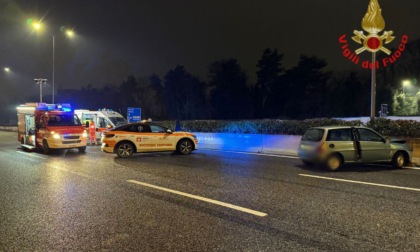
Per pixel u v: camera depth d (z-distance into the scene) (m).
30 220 6.24
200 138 21.22
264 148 17.53
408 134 15.45
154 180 9.79
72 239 5.31
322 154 11.12
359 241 5.10
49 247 5.02
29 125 20.22
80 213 6.62
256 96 56.88
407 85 46.84
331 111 49.97
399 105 44.47
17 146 23.05
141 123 15.84
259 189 8.51
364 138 11.57
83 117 25.45
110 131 15.41
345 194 7.93
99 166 12.74
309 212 6.54
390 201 7.28
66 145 17.67
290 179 9.79
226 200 7.46
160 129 16.06
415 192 8.09
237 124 21.11
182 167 12.22
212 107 59.94
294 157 15.08
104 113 25.91
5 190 8.70
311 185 8.95
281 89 54.22
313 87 53.59
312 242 5.07
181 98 64.62
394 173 10.73
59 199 7.71
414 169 11.52
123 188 8.75
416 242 5.05
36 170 12.00
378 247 4.88
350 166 12.20
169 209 6.82
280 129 19.00
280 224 5.87
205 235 5.39
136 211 6.70
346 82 51.81
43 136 18.03
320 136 11.36
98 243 5.14
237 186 8.88
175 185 9.06
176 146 16.14
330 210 6.65
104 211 6.73
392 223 5.87
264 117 55.56
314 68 52.94
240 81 57.72
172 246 4.98
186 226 5.82
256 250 4.81
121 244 5.09
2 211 6.82
